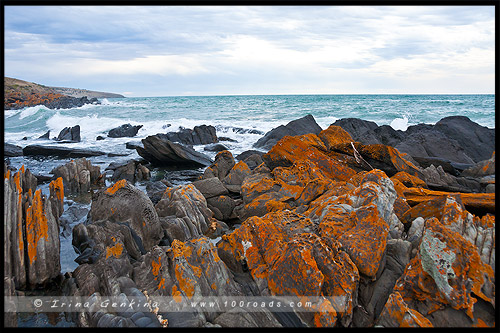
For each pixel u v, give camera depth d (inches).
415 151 532.7
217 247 218.8
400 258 189.8
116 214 257.4
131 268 199.6
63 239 273.9
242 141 951.6
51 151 689.6
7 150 687.7
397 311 154.9
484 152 608.7
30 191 220.7
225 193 363.6
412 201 275.6
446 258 155.0
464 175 434.3
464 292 149.4
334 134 433.7
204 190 358.0
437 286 156.0
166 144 612.7
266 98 2913.4
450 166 450.9
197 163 628.7
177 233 262.7
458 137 638.5
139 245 241.8
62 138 963.3
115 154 718.5
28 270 193.0
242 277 194.9
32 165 592.4
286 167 389.7
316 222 232.2
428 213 220.8
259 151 694.5
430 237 161.0
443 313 152.5
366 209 208.2
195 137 932.0
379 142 647.8
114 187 267.7
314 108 1785.2
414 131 776.3
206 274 181.3
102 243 242.2
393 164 370.3
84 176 447.5
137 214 249.1
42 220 203.3
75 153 697.6
